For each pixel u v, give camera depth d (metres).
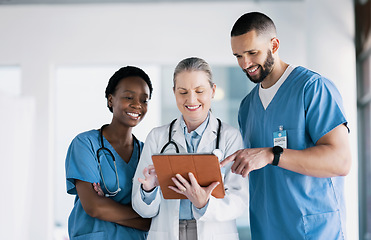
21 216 3.93
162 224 2.07
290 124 2.05
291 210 2.04
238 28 2.03
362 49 4.18
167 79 4.91
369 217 4.07
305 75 2.07
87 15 4.92
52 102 4.88
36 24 4.91
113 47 4.90
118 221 2.27
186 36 4.90
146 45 4.89
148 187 2.01
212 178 1.83
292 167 1.88
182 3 4.91
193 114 2.03
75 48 4.90
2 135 3.71
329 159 1.87
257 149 1.90
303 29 4.91
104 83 4.95
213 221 1.99
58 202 4.84
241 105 2.39
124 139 2.44
